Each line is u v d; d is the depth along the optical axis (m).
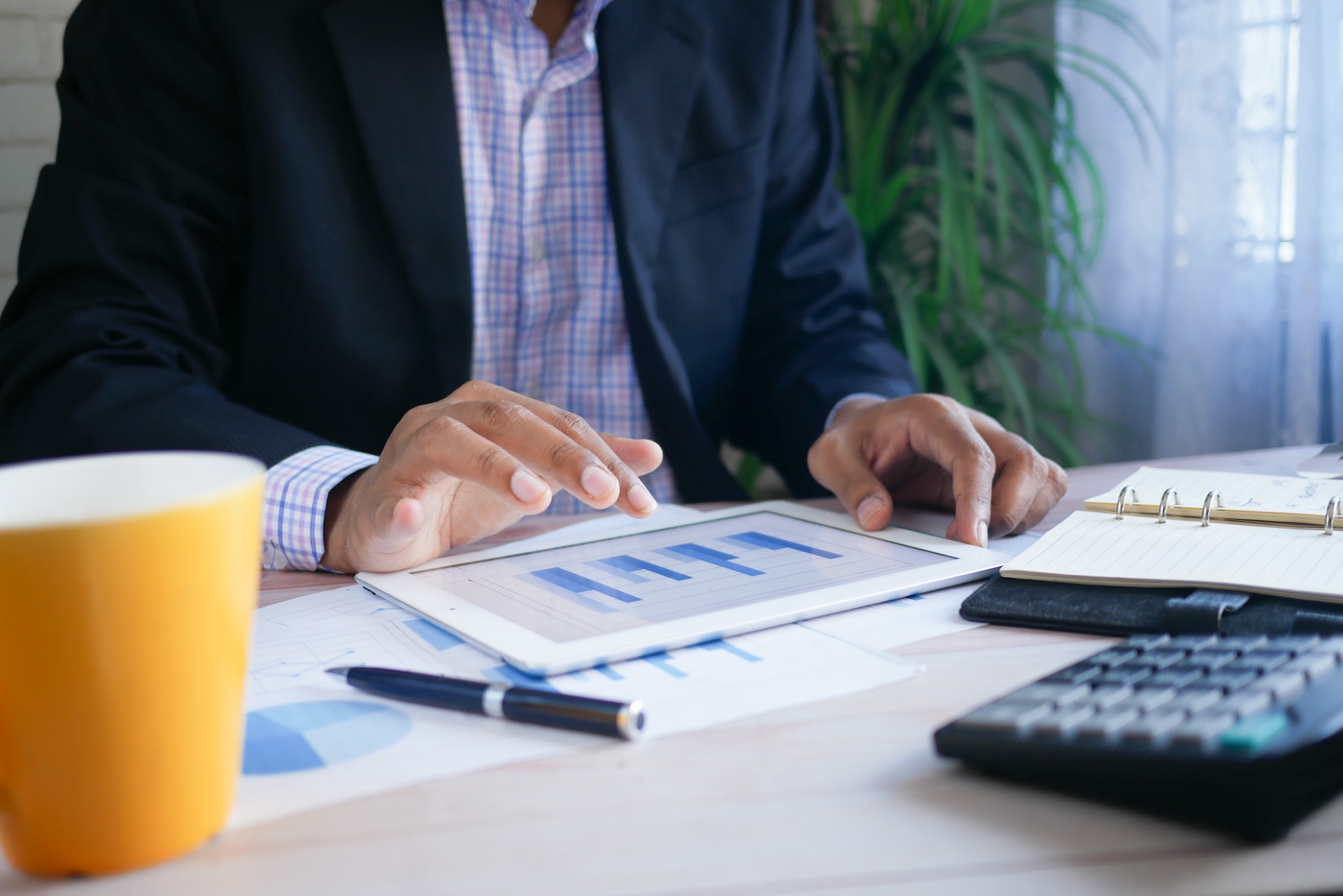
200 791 0.28
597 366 1.14
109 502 0.31
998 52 1.80
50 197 0.96
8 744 0.26
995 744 0.31
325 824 0.30
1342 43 1.51
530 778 0.33
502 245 1.12
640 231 1.06
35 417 0.75
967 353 1.79
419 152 0.99
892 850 0.28
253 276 1.02
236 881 0.27
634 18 1.08
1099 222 1.72
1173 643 0.38
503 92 1.09
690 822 0.30
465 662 0.44
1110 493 0.66
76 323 0.84
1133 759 0.29
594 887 0.26
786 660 0.43
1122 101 1.69
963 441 0.67
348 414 1.04
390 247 1.02
